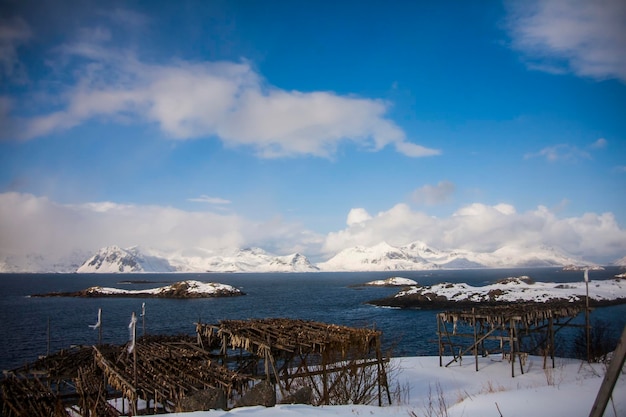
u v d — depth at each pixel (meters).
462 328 59.47
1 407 19.88
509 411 10.88
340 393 18.84
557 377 24.66
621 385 12.30
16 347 51.44
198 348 24.27
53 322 75.12
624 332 5.35
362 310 89.12
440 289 101.88
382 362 21.08
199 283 150.62
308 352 20.73
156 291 147.62
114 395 23.50
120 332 62.91
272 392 14.27
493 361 31.95
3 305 111.25
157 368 20.62
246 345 21.64
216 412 12.36
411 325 64.50
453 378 26.59
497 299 86.12
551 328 30.09
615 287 95.38
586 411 9.85
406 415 12.22
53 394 20.75
